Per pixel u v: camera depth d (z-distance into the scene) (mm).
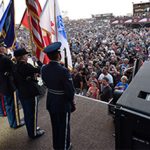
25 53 2857
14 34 3838
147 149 982
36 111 3049
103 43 20234
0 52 3135
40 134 3246
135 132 1019
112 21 55156
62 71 2373
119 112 1065
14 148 2980
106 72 7289
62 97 2479
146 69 1241
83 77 8109
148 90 1101
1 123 3744
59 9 3850
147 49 15523
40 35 3564
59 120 2572
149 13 50656
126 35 27484
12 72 3023
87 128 3375
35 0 3494
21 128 3523
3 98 3533
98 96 6371
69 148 2791
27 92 2885
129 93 1126
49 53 2402
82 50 16422
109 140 3025
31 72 2846
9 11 3748
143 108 1009
